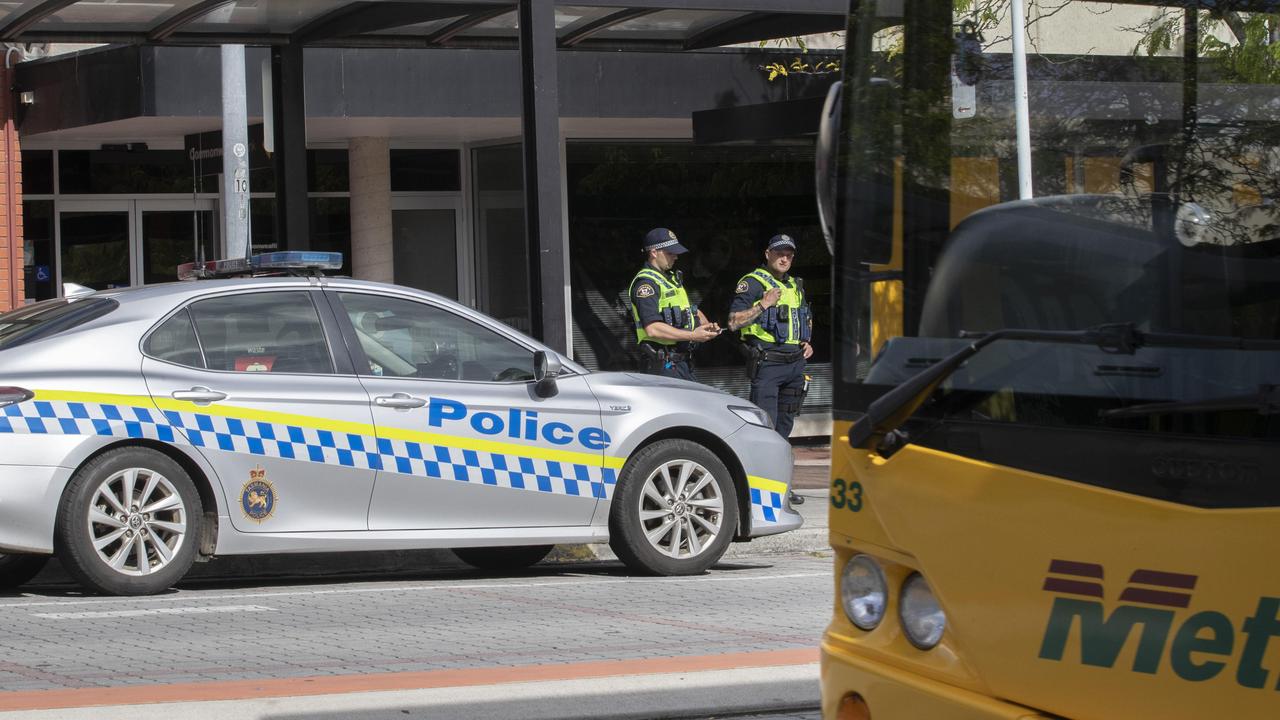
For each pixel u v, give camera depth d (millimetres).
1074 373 7664
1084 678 7391
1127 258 8000
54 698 13383
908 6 9328
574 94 34219
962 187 8914
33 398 18547
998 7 8930
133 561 19297
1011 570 7781
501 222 40219
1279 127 7742
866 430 8609
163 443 19109
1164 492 7168
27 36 27891
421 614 18516
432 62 33562
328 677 14547
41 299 37344
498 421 20797
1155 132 8227
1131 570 7219
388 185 39375
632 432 21531
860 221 9383
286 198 29250
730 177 40312
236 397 19516
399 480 20234
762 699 13852
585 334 39188
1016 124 8773
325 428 19875
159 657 15633
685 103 35250
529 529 21000
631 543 21531
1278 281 7449
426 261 40938
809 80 36406
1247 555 6750
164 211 38562
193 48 31625
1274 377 7152
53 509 18500
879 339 9148
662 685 14297
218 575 22719
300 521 19781
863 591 8812
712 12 29688
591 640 16781
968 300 8703
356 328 20500
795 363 29594
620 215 39500
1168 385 7375
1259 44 7887
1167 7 8266
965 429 8125
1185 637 6969
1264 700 6645
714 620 18141
